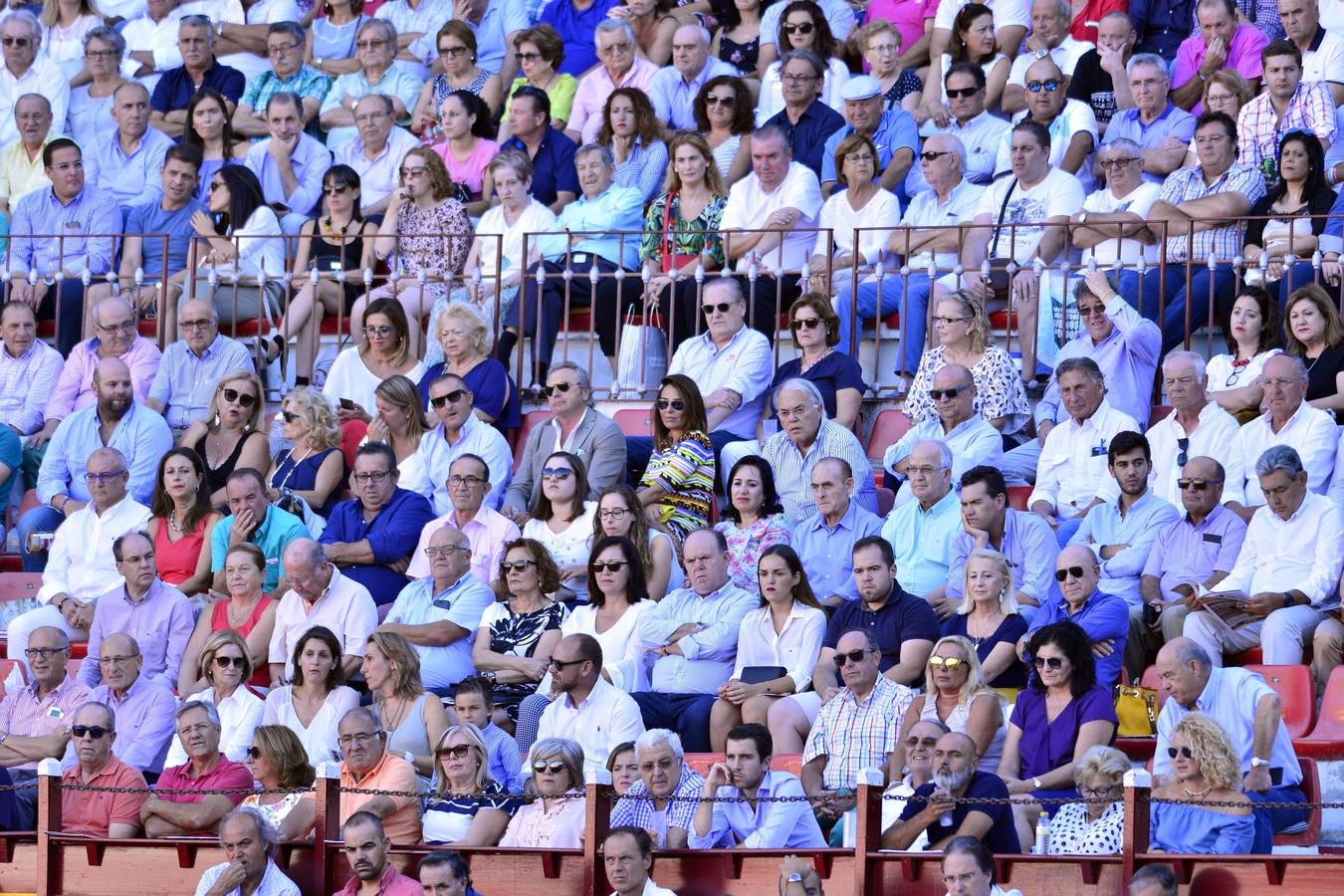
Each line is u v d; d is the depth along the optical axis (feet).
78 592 167.43
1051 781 126.11
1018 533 147.95
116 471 168.35
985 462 159.74
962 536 148.77
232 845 122.83
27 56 219.82
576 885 120.57
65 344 192.03
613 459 165.27
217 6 236.43
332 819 125.18
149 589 157.99
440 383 167.32
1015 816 120.78
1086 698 128.47
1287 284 167.53
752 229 180.34
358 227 193.98
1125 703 136.36
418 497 162.71
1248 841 118.11
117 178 213.25
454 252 188.75
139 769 147.13
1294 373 153.07
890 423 171.22
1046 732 128.98
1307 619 141.79
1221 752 118.93
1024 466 162.09
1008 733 130.41
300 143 207.62
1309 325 159.22
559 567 156.15
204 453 173.88
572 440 165.99
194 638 155.22
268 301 189.37
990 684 138.62
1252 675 127.95
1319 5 204.54
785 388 160.76
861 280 178.19
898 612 141.69
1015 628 139.13
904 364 174.09
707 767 135.54
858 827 116.06
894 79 207.21
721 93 199.11
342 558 159.43
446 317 173.88
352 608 152.25
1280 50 182.50
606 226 188.34
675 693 145.79
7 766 149.48
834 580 153.48
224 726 145.59
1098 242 178.50
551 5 227.20
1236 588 144.77
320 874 124.67
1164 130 191.72
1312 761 129.18
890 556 142.51
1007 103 201.16
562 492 158.10
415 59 225.35
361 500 162.91
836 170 188.44
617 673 145.48
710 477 161.99
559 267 183.42
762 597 148.87
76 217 202.18
